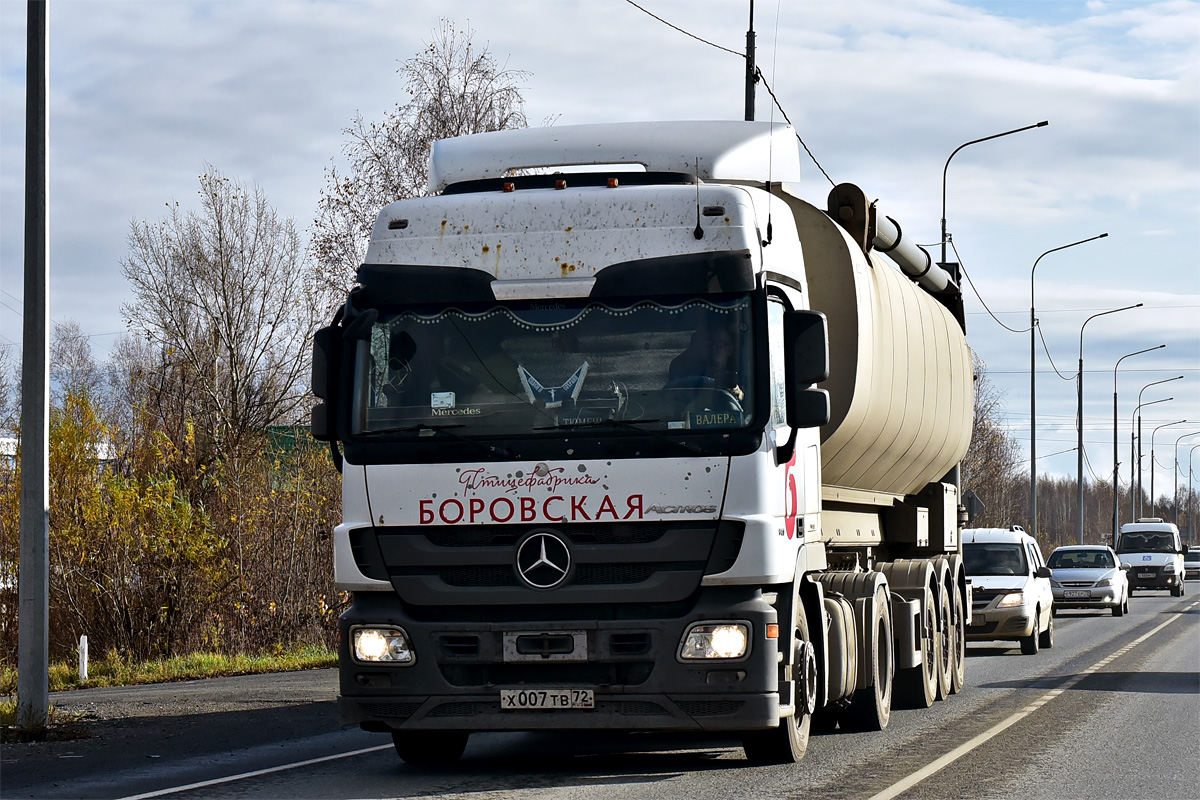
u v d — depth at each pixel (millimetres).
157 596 40812
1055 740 17641
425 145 50562
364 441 13742
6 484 40344
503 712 13375
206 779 14414
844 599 18297
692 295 13664
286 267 62438
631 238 13812
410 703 13469
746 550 13227
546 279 13805
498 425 13547
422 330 13875
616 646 13273
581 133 16422
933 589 23359
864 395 18078
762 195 15180
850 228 19516
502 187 15008
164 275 61438
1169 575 83438
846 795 13016
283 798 12953
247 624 42656
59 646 40844
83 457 40344
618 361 13578
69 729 18969
